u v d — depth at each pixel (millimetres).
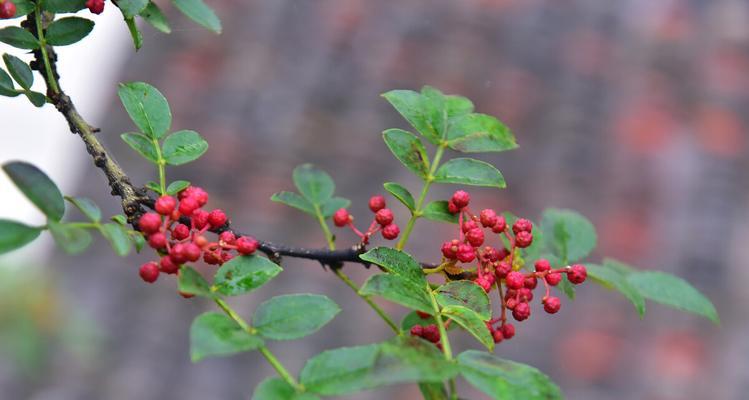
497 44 10555
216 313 1988
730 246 9234
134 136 2496
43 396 7602
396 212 8852
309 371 1916
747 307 8852
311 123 9648
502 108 10062
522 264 2680
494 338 2469
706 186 9602
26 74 2508
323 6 10766
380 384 1742
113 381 8023
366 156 9398
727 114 10195
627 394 8406
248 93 9945
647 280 2961
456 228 8539
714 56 10719
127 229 2221
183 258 2199
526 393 1888
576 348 8562
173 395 8234
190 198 2342
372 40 10430
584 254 2953
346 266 8664
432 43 10445
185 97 9898
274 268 2215
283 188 9219
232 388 8391
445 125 2623
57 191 2051
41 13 2580
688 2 11250
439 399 1979
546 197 9445
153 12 2582
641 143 9938
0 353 7625
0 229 1979
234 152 9406
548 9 11008
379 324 8469
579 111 10125
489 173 2584
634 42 10844
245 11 10742
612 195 9539
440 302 2211
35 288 7809
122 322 8484
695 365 8555
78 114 2549
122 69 10227
